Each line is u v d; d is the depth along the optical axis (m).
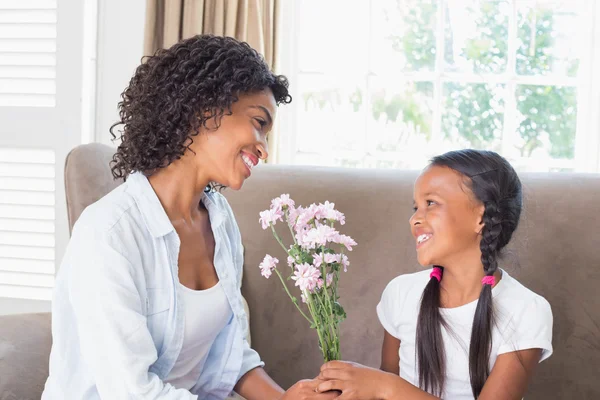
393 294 1.83
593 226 1.99
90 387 1.37
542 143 3.07
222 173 1.46
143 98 1.44
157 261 1.42
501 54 3.06
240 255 1.73
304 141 3.11
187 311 1.45
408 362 1.75
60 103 2.83
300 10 3.06
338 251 2.04
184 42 1.46
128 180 1.47
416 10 3.06
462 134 3.08
